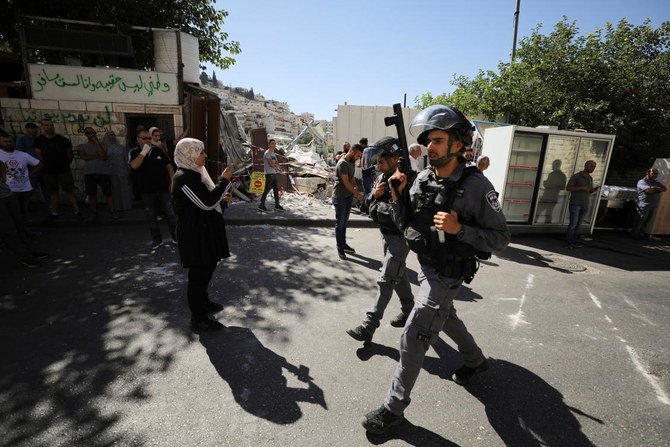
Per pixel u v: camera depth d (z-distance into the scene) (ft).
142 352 9.11
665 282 16.47
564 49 33.99
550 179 23.99
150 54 31.04
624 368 9.31
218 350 9.28
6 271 14.21
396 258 9.48
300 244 19.39
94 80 24.68
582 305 13.32
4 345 9.23
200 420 6.93
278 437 6.59
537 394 8.10
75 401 7.32
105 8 25.12
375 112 38.24
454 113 6.33
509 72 36.32
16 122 24.41
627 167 33.76
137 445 6.30
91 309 11.28
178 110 26.25
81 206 25.18
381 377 8.45
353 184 16.69
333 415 7.18
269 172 25.84
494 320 11.73
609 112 32.09
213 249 9.62
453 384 8.32
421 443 6.59
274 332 10.30
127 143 26.16
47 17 24.70
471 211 6.41
